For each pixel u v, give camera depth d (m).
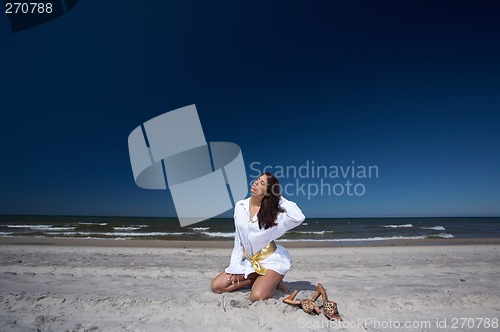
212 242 13.00
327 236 18.19
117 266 6.37
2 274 5.27
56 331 2.83
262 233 3.72
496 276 5.76
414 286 4.90
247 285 4.13
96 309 3.47
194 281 5.12
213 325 3.03
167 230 21.59
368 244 12.90
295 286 4.75
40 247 9.62
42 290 4.32
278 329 2.91
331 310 3.24
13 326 2.91
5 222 29.89
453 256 8.45
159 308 3.48
